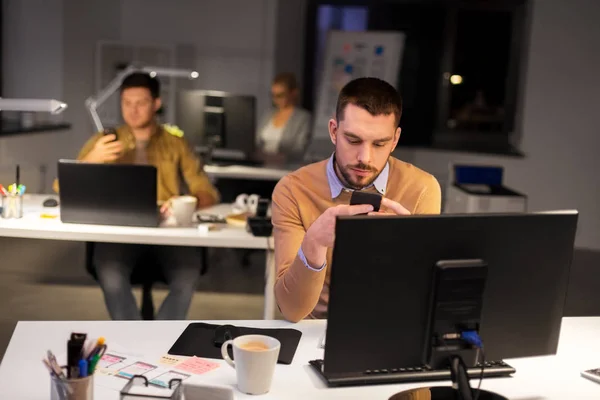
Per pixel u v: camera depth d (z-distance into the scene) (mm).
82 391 1344
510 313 1486
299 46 7168
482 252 1431
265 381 1472
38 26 6719
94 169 2992
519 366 1693
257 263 5301
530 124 6559
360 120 1798
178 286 3059
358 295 1381
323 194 1980
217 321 1876
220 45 7035
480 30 6852
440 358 1433
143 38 7023
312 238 1680
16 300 3855
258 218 3174
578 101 6340
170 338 1755
